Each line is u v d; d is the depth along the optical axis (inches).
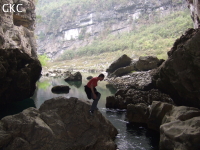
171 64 433.1
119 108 500.1
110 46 3031.5
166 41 2449.6
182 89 414.6
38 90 759.1
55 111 293.4
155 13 3420.3
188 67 392.5
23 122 261.9
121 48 2842.0
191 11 1170.0
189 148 230.1
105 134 290.5
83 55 3240.7
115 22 3764.8
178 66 415.5
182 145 235.9
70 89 777.6
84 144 268.8
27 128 255.6
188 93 400.2
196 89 382.0
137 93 529.3
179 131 254.8
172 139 250.4
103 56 2741.1
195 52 370.3
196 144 230.4
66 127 280.2
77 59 3009.4
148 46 2468.0
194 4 1031.6
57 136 263.4
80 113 292.5
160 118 343.0
